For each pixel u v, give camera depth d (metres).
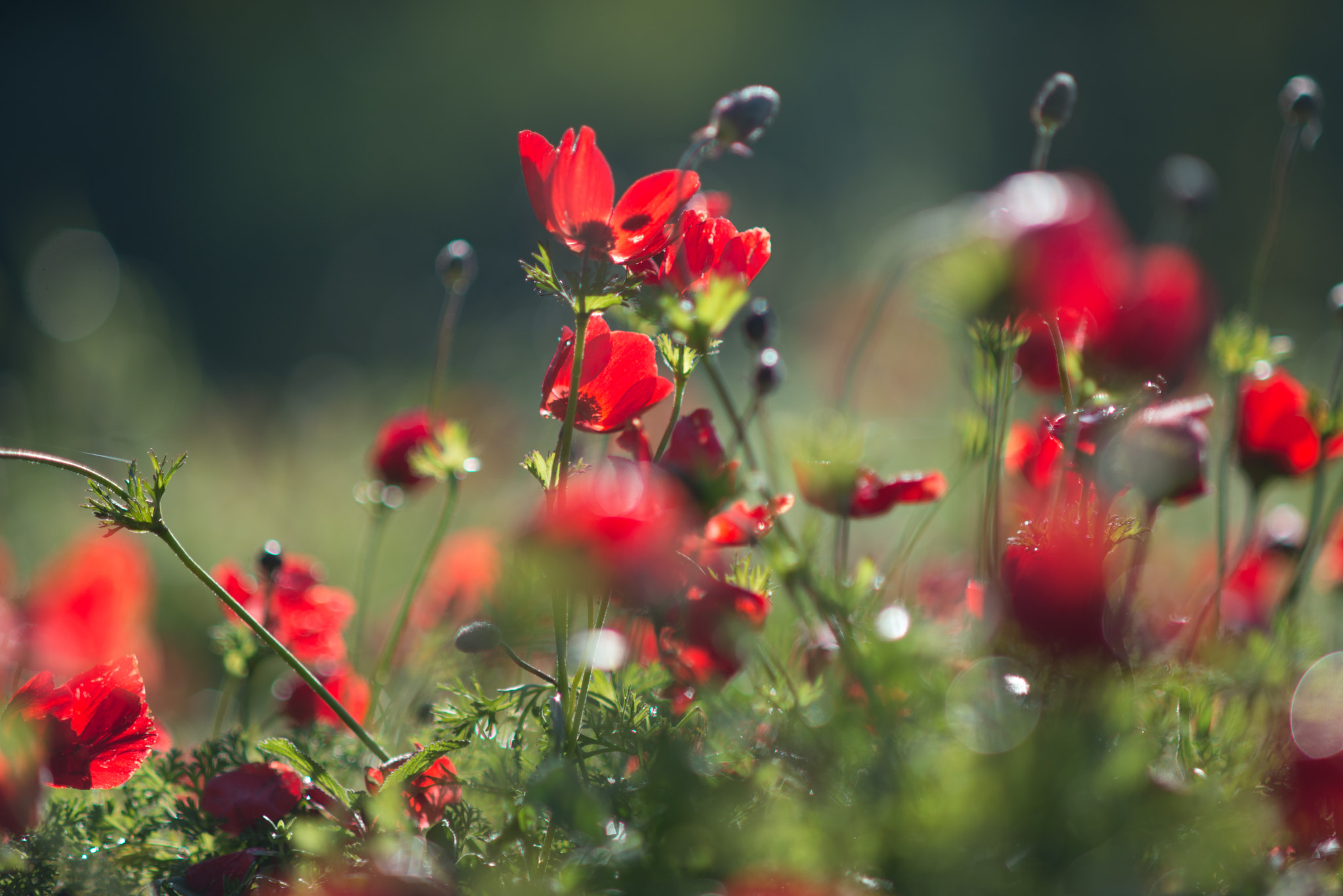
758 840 1.97
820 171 13.69
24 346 7.32
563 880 1.97
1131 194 13.84
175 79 17.27
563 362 2.04
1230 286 9.16
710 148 2.06
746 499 2.08
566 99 17.16
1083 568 1.98
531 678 2.17
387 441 2.29
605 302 2.02
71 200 15.17
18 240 11.98
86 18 17.59
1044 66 14.63
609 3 16.80
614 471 1.98
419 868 1.99
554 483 2.03
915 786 1.96
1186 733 2.01
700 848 1.97
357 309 12.77
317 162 16.69
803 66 15.79
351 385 8.34
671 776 1.98
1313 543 2.14
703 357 2.04
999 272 2.01
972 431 2.13
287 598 2.19
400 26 17.17
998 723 1.97
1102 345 2.05
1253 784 2.01
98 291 7.49
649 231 2.02
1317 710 2.02
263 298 15.28
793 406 4.32
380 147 16.77
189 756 2.17
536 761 2.04
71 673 2.68
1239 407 2.14
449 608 2.29
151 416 7.00
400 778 2.01
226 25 17.28
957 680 1.98
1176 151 13.73
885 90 15.05
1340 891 1.98
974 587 2.03
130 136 17.05
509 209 16.81
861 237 8.06
